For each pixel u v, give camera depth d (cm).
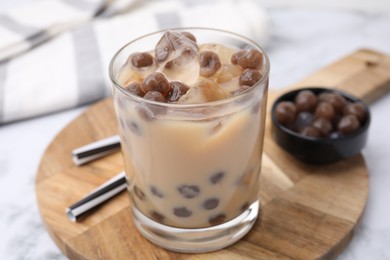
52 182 56
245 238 51
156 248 50
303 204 53
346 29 79
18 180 59
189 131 45
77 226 52
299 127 58
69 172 57
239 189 49
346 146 56
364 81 66
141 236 51
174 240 50
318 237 51
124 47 49
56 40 73
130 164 49
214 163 47
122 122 48
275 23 81
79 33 73
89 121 62
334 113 58
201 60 47
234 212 49
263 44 74
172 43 48
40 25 74
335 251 50
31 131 65
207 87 45
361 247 52
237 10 75
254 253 50
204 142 46
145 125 46
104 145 58
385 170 58
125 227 52
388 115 64
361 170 56
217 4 77
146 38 51
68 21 75
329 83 66
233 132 46
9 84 66
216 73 47
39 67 69
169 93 46
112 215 53
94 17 77
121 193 55
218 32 51
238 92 46
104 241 51
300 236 51
